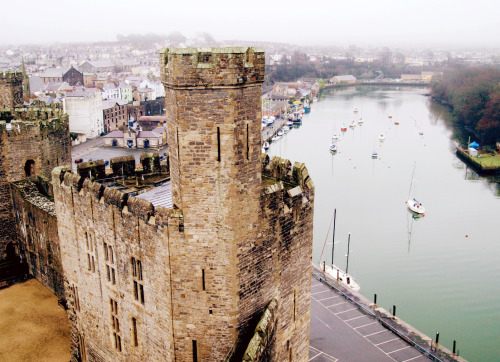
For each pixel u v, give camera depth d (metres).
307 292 44.75
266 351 34.28
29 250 70.62
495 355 71.00
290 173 45.47
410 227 121.44
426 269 98.31
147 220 35.59
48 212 62.38
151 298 37.44
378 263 101.25
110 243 40.84
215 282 34.84
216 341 36.00
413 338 69.69
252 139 33.66
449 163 189.88
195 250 34.38
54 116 78.38
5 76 81.88
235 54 31.19
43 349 54.56
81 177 43.75
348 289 83.88
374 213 131.50
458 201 143.50
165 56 32.56
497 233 117.81
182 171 33.22
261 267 36.84
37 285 68.62
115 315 43.22
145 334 39.41
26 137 71.25
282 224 38.31
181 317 35.94
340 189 153.88
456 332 76.81
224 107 31.94
